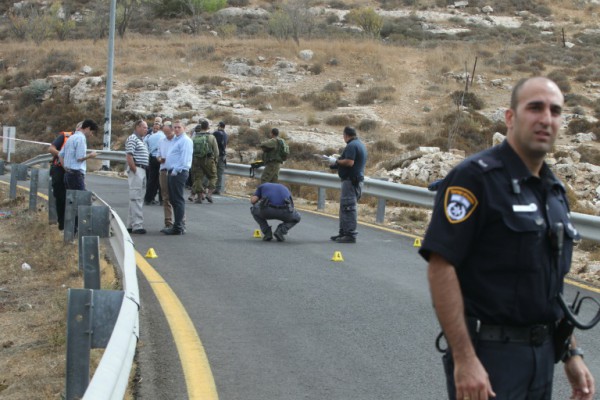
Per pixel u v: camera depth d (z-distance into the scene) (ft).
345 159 52.01
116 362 15.39
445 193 13.53
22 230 59.52
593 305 35.88
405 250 50.39
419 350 28.71
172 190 54.29
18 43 201.16
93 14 228.02
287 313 33.65
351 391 24.41
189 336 29.84
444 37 222.07
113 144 136.26
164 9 248.32
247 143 125.39
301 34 199.62
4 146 129.49
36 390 25.72
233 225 60.39
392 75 164.14
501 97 152.87
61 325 32.48
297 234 56.44
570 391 24.62
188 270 42.22
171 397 23.57
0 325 34.71
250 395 23.89
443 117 137.69
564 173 91.30
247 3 263.70
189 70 165.48
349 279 40.86
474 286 13.52
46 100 159.33
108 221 38.70
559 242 13.48
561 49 192.03
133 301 20.07
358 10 222.69
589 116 139.33
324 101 147.95
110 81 119.75
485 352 13.48
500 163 13.55
